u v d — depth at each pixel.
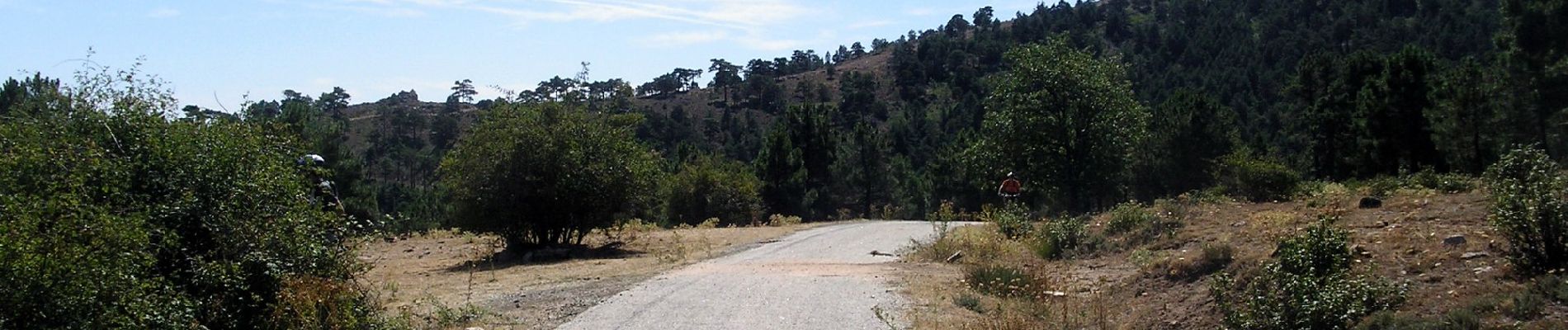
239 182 7.86
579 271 15.93
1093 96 34.47
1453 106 30.36
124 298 6.07
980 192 53.78
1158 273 11.64
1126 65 36.44
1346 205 16.22
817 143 57.88
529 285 13.71
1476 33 70.62
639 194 21.80
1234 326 8.13
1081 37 121.81
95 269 5.89
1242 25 101.19
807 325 9.74
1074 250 15.62
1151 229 15.48
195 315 7.13
